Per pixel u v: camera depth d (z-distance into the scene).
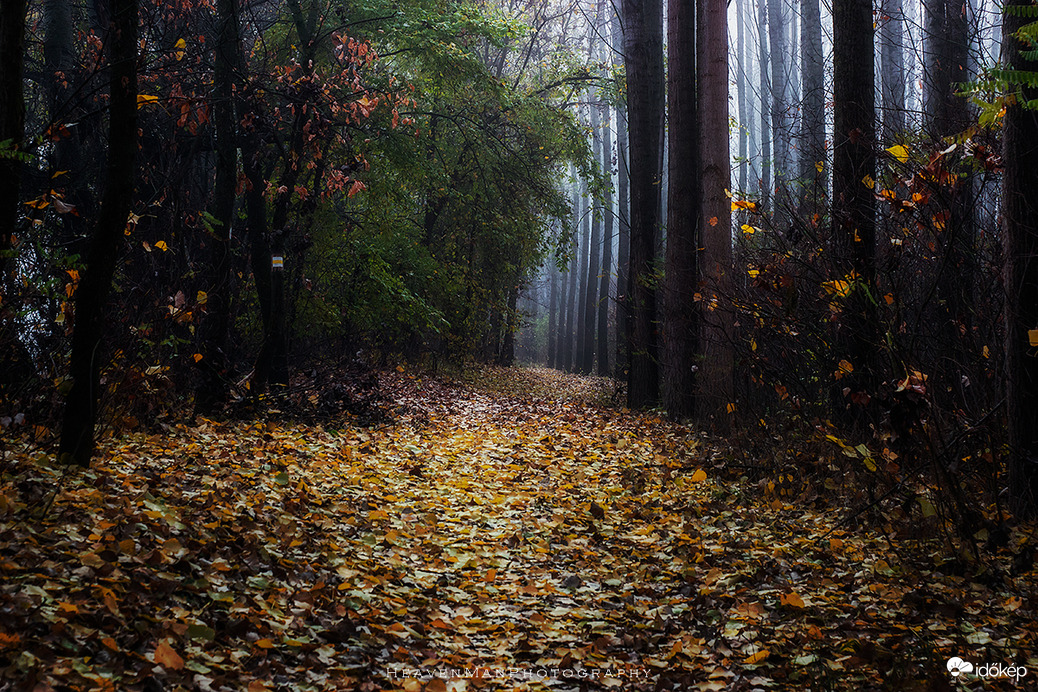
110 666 2.88
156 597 3.53
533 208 22.89
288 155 10.97
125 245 8.63
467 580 4.86
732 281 9.05
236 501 5.41
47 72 12.12
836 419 7.09
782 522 6.16
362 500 6.36
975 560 4.80
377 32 14.95
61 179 11.16
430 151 18.03
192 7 12.06
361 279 16.31
